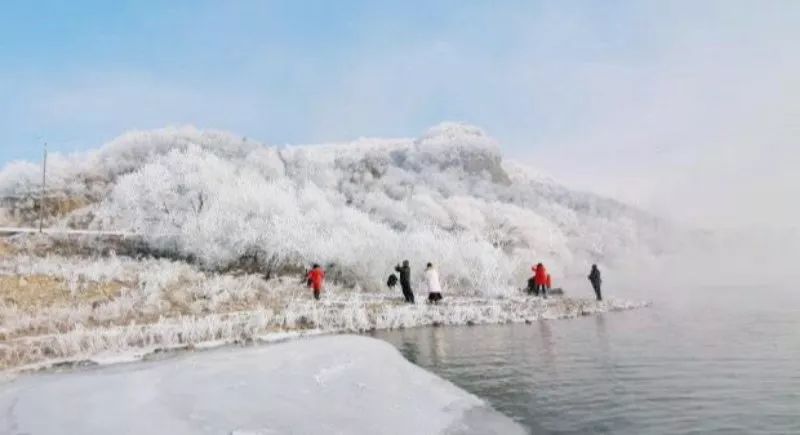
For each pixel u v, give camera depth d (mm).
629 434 6691
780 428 6703
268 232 29375
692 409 7602
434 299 23391
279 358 10039
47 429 6430
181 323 16438
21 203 45812
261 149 64000
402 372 9750
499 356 12492
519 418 7484
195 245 28984
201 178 35281
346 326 17922
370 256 28797
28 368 11461
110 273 22891
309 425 6754
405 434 6773
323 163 67938
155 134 63781
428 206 57312
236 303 20984
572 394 8695
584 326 17391
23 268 22719
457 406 8070
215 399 7543
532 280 28875
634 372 10133
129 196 35094
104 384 8328
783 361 10586
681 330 15383
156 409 7102
